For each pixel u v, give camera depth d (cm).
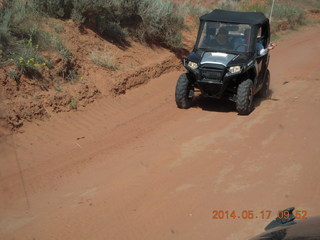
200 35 1219
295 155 884
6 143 865
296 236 371
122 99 1209
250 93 1139
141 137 984
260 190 742
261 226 634
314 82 1509
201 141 959
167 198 714
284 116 1130
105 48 1372
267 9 2906
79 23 1366
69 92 1098
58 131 971
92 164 842
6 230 621
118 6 1505
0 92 967
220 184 762
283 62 1867
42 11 1333
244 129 1037
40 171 799
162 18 1641
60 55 1171
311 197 717
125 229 625
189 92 1195
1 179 755
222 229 627
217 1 2744
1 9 1208
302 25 3048
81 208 683
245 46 1173
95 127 1024
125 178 784
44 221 645
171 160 860
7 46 1090
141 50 1515
